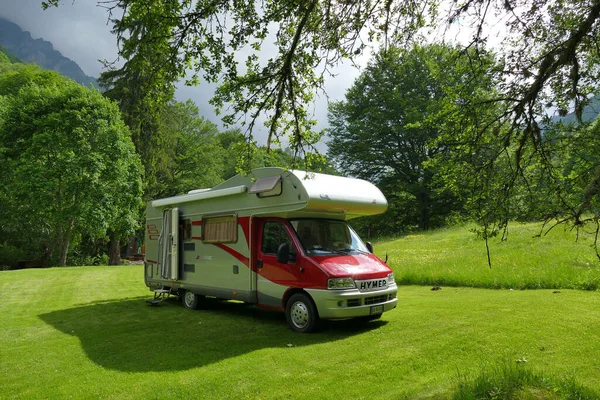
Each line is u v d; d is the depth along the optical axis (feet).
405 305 32.22
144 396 17.07
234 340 24.56
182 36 19.56
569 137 18.08
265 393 16.62
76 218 97.50
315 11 21.31
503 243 57.72
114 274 67.41
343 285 24.79
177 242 36.47
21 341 26.66
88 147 99.04
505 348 19.80
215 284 32.78
